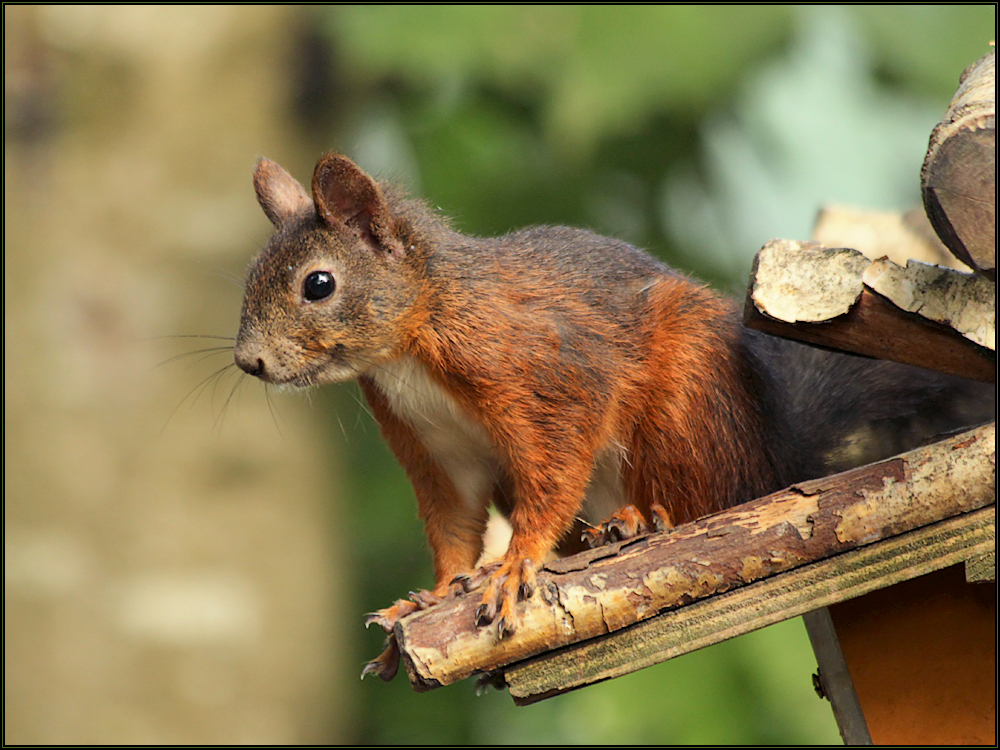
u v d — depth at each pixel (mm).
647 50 11602
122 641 10070
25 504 10117
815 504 6203
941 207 5859
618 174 13414
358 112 12555
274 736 10289
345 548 11219
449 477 8297
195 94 10711
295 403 10758
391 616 7516
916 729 6824
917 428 8023
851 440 8062
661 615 6297
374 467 13492
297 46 11375
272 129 11055
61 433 10133
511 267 7723
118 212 10383
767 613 6223
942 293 5996
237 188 10734
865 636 6887
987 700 6750
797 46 12266
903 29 12734
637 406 7828
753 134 13836
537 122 13203
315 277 7605
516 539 7410
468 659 6363
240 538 10398
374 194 7609
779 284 6164
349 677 10938
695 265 13320
